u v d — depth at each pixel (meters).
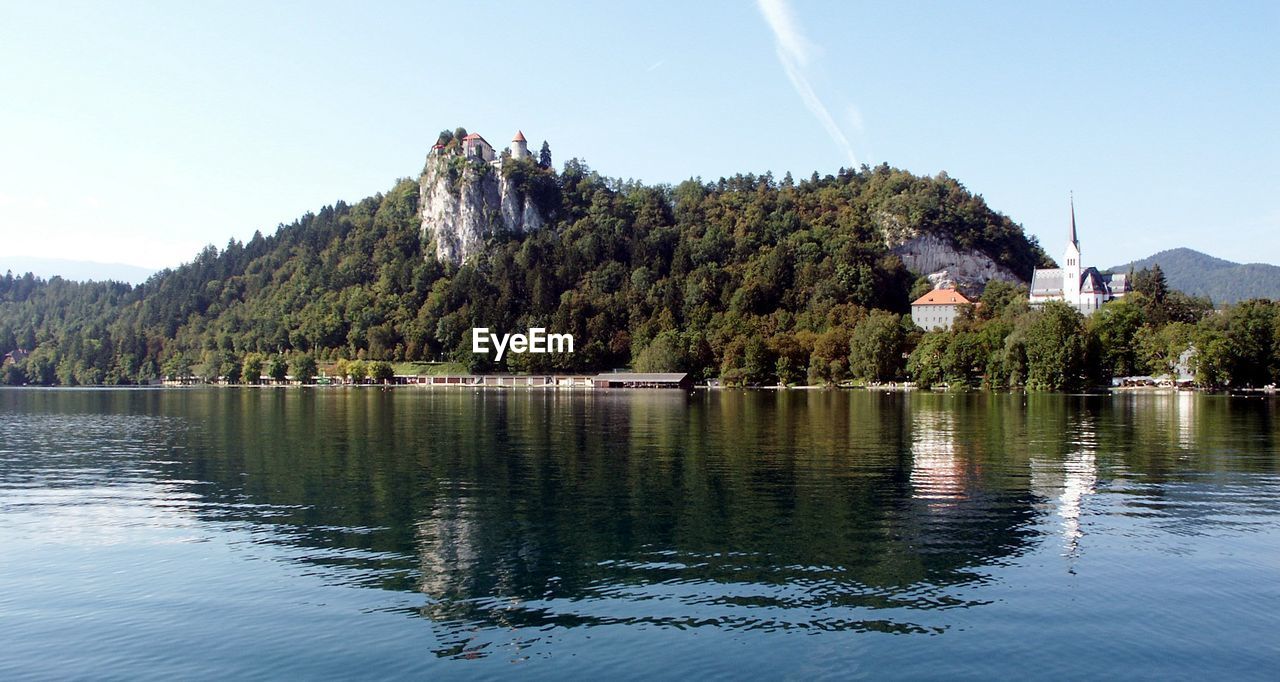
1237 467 57.31
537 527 39.66
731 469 57.47
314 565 33.69
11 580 31.98
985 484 50.69
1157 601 28.97
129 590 30.80
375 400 178.38
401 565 33.59
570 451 68.88
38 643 26.06
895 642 25.66
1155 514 42.03
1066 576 31.72
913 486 50.12
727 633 26.39
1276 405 127.31
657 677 23.50
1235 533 38.03
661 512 42.84
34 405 154.88
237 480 53.75
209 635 26.59
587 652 25.12
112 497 47.88
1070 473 54.94
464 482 52.50
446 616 28.05
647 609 28.50
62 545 36.81
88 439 81.44
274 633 26.69
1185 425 90.12
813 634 26.30
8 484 52.69
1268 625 26.84
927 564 33.31
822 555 34.62
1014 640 25.78
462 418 112.31
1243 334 169.50
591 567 33.16
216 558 34.72
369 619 27.83
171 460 64.06
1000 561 33.66
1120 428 86.88
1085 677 23.38
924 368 198.00
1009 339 176.25
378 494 48.34
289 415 120.50
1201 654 24.77
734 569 32.78
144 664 24.61
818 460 61.88
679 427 93.56
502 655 24.95
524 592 30.30
